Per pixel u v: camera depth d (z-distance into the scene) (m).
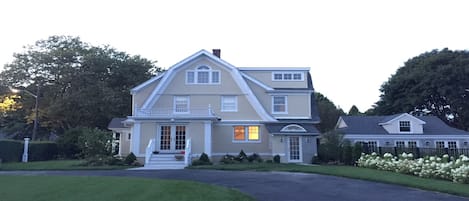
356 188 13.52
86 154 27.38
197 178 17.02
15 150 28.88
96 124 45.66
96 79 46.53
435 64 54.88
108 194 11.16
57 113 42.84
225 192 11.68
